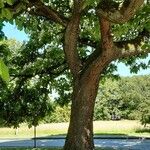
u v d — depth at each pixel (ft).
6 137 162.20
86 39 54.13
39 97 62.34
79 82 45.19
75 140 45.06
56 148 85.35
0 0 23.44
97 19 44.91
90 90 44.91
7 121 60.18
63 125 221.05
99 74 44.65
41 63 60.95
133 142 123.85
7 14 24.86
